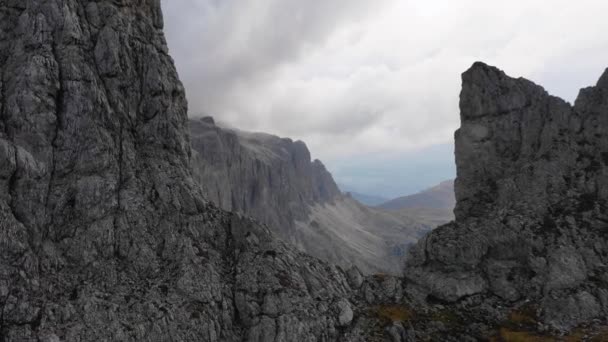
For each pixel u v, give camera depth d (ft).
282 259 208.74
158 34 242.37
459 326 196.65
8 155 159.02
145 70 220.64
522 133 260.62
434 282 223.92
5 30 189.67
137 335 153.28
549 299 193.98
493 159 262.47
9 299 139.74
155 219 193.77
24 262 149.38
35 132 173.37
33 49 185.57
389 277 237.25
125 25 217.77
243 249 209.05
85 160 183.42
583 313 183.62
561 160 240.12
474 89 275.80
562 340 172.14
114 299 160.76
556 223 218.59
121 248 179.32
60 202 171.94
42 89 177.78
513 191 242.58
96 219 177.37
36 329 139.03
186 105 244.63
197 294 176.65
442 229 247.70
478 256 224.33
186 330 163.53
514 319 193.16
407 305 214.90
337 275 228.43
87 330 146.30
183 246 191.31
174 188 207.10
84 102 187.21
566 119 253.85
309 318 183.32
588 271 198.90
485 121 269.23
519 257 217.56
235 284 191.52
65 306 149.28
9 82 178.40
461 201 263.08
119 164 196.95
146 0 240.53
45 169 171.32
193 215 207.82
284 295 188.03
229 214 228.84
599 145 238.27
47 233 165.89
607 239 206.18
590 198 223.92
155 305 165.27
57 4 194.59
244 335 177.88
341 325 190.70
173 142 221.25
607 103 243.19
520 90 272.51
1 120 171.42
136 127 211.82
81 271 165.07
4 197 155.94
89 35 204.64
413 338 188.44
